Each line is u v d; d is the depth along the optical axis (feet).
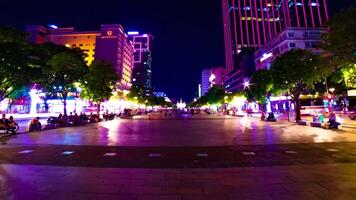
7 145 47.80
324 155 37.06
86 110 259.80
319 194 20.52
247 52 403.95
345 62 61.00
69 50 108.17
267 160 34.12
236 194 20.74
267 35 566.36
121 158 35.68
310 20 457.27
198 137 60.75
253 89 151.84
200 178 25.54
